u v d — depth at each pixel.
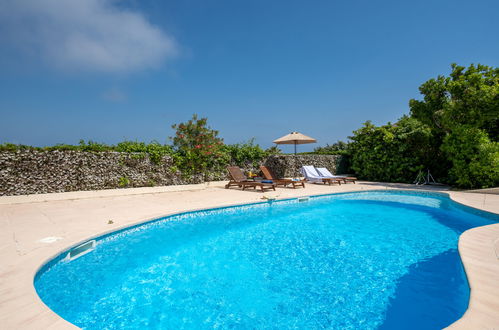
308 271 4.37
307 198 10.61
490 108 10.27
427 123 13.45
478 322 2.31
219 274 4.27
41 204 8.48
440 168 13.88
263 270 4.42
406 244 5.63
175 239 6.00
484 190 10.41
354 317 3.11
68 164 9.62
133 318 3.11
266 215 8.26
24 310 2.57
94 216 6.79
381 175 16.06
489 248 4.24
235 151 14.88
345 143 28.81
